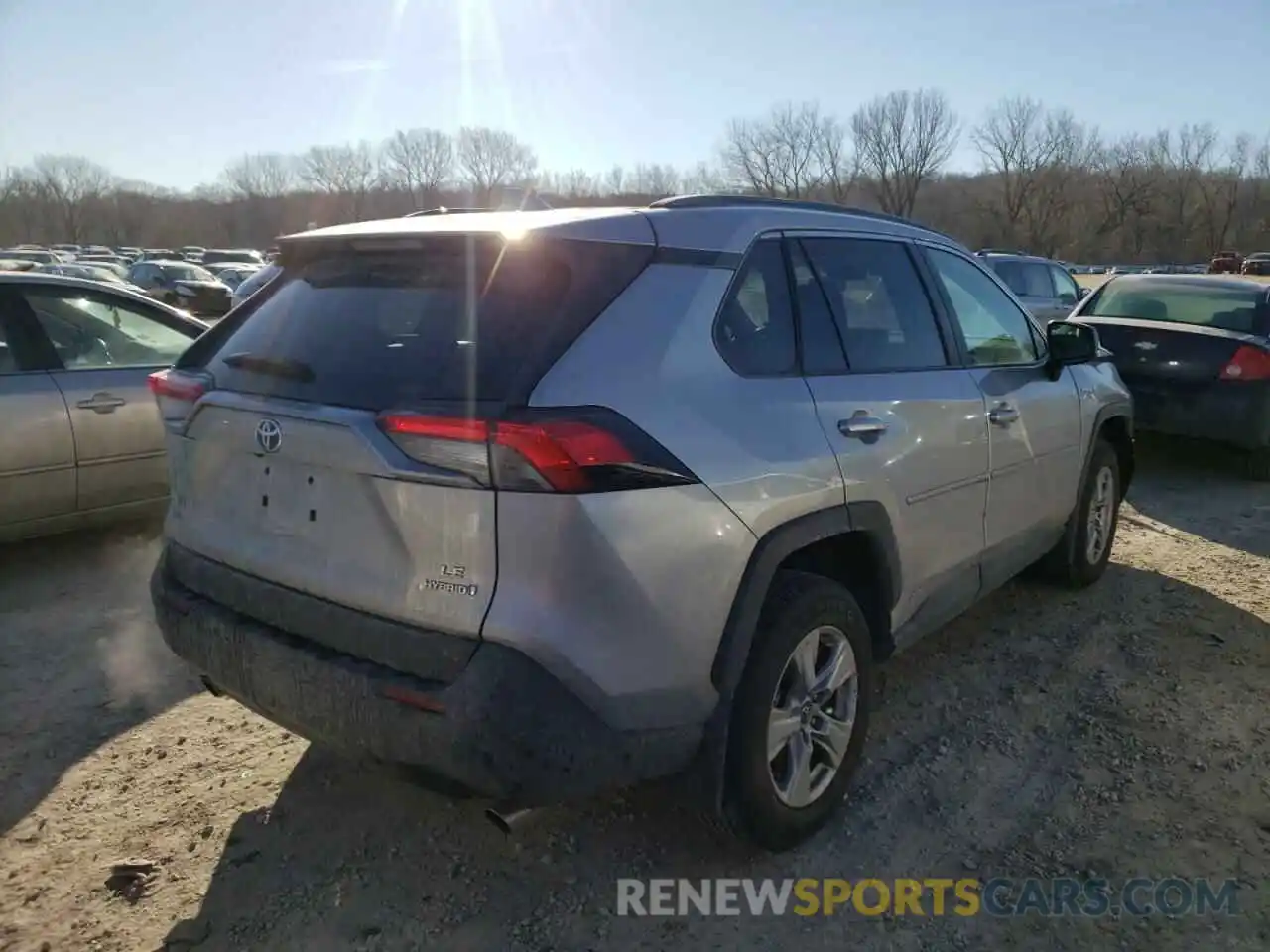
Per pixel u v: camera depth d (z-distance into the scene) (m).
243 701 2.59
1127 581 5.10
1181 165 79.12
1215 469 7.91
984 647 4.27
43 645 4.26
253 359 2.65
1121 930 2.54
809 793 2.83
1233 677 3.96
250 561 2.56
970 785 3.20
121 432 5.23
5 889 2.67
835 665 2.86
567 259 2.38
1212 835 2.93
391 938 2.50
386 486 2.22
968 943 2.50
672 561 2.29
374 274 2.64
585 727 2.19
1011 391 3.82
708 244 2.67
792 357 2.83
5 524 4.87
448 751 2.12
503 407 2.13
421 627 2.22
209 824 2.97
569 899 2.65
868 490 2.88
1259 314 7.67
